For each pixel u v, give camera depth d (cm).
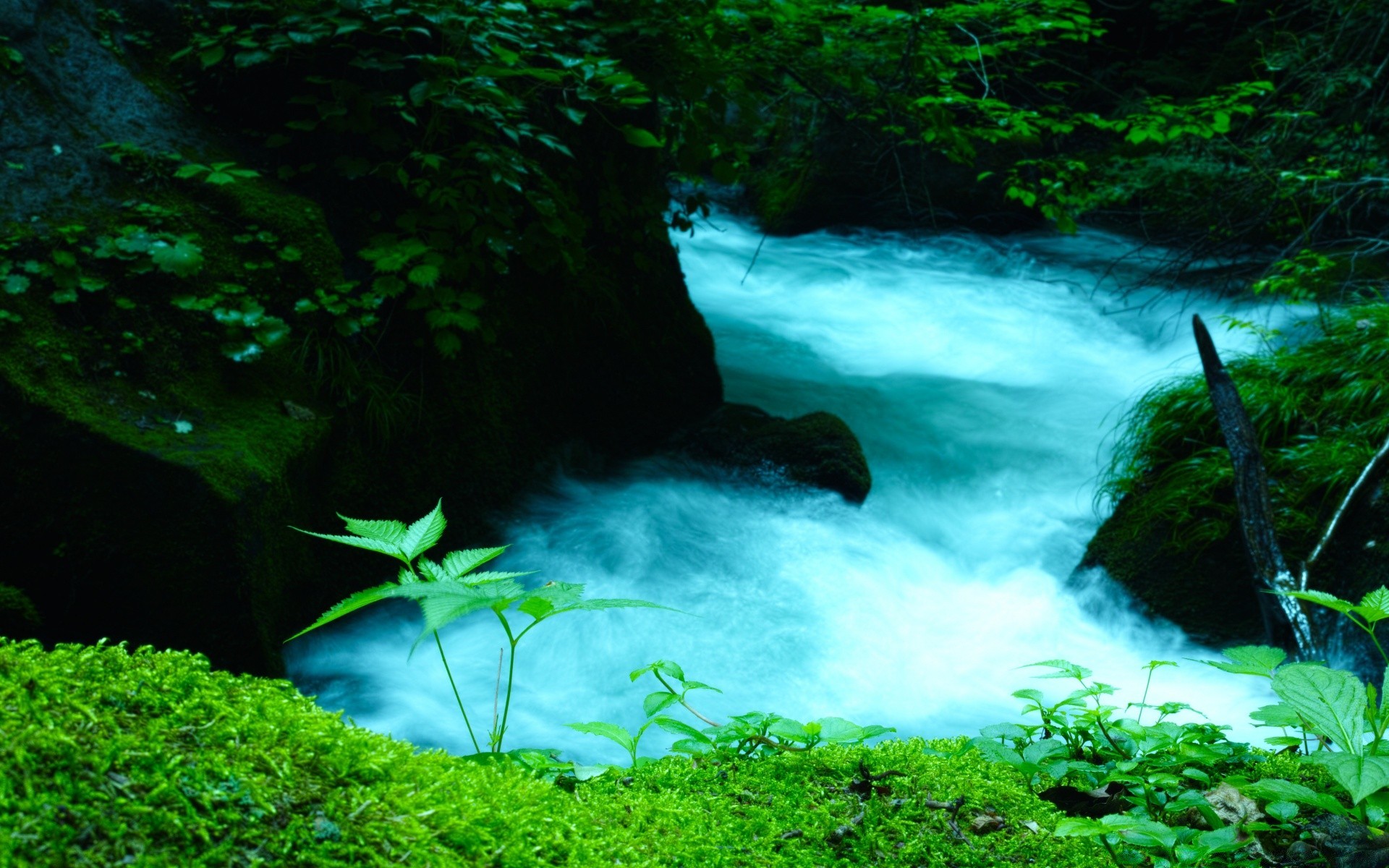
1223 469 521
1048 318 1021
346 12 493
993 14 719
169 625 377
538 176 548
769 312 1036
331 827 95
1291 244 902
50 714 93
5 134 423
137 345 400
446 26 507
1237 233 954
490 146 496
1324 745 207
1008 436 754
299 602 434
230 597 379
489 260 531
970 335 980
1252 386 557
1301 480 504
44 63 454
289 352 446
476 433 535
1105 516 637
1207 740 205
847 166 1297
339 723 111
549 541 554
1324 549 466
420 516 497
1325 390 549
